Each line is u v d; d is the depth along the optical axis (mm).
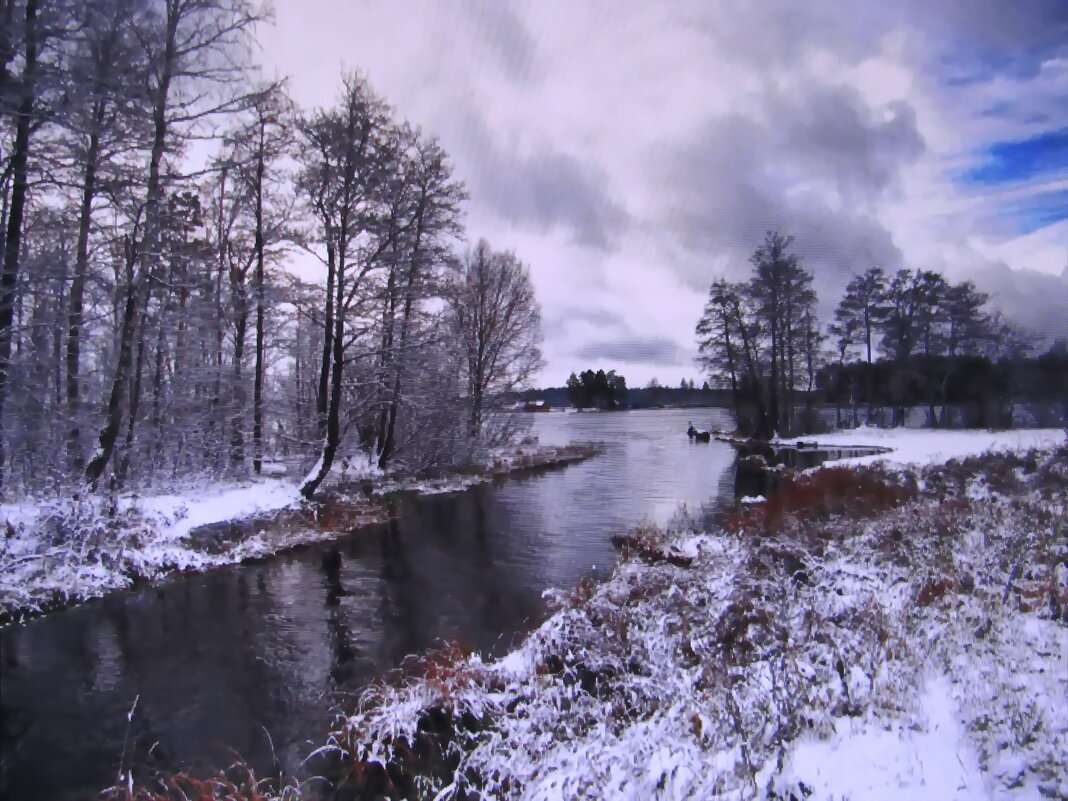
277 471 24938
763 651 6090
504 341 37812
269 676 8641
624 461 41188
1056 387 40219
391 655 9367
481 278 36844
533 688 6840
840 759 4055
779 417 52594
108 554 12594
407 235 22453
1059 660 5090
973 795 3426
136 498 14984
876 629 5926
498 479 32281
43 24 11836
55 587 11273
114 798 5824
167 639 9977
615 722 5770
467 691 6980
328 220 20078
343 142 19594
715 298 49750
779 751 4289
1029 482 14852
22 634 10062
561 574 13797
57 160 13344
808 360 52031
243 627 10523
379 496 24219
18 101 11891
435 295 23859
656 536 15406
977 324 48031
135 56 13328
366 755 6312
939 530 10109
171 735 7117
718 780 4117
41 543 11898
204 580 13258
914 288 50344
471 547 16531
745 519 15039
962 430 41938
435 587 12859
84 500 13398
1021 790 3416
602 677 7043
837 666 5473
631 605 8477
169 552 13633
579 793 4535
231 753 6711
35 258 15336
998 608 6270
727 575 8125
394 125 20906
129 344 15312
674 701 5656
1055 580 6816
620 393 143625
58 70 12148
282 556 15477
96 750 6828
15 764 6562
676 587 8125
